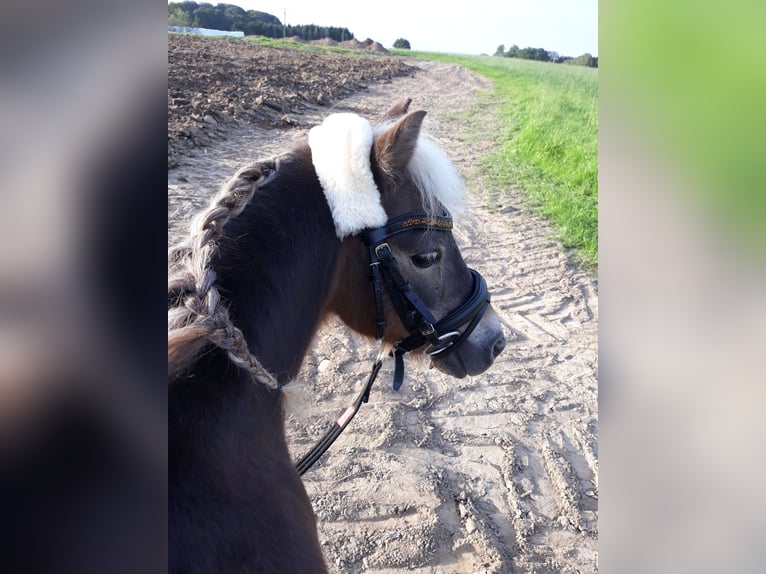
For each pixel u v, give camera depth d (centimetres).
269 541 79
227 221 91
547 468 206
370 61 1939
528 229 434
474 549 172
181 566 70
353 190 100
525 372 262
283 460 92
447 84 1506
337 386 243
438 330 117
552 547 175
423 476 197
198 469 76
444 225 111
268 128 649
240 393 83
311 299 99
